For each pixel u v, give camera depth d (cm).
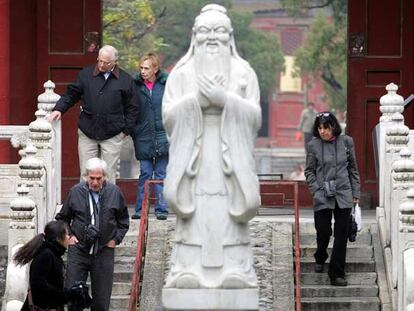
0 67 3469
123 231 2667
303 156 8288
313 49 7225
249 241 2273
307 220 3039
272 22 9706
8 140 3200
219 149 2248
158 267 2869
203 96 2234
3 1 3456
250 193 2234
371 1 3566
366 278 2886
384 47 3572
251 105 2248
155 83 3067
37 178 2811
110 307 2816
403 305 2650
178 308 2234
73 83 3281
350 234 2866
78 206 2638
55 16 3569
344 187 2831
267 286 2845
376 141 3170
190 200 2247
